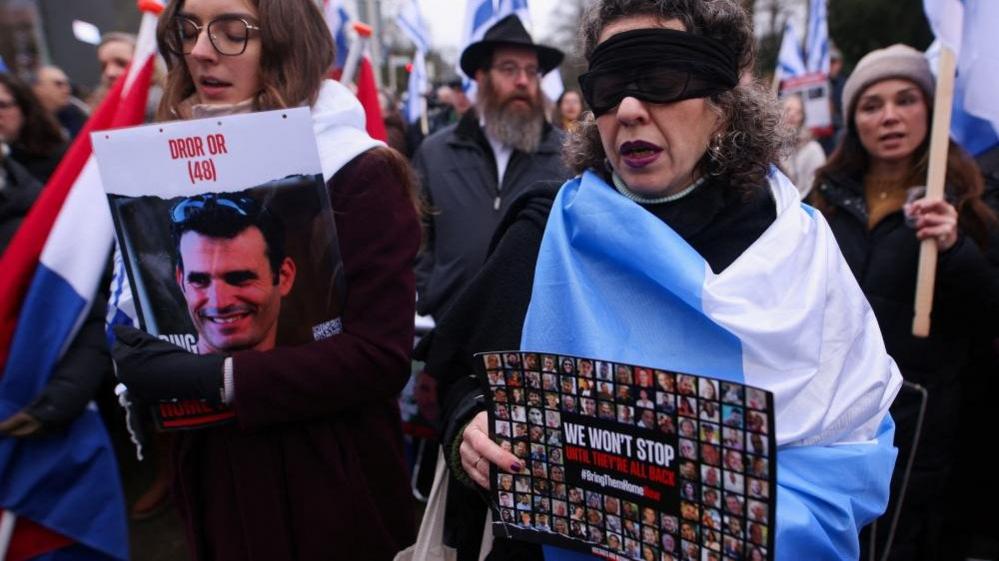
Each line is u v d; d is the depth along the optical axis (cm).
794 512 91
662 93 99
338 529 139
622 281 103
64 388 180
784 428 94
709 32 102
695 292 95
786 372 94
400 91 1598
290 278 127
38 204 174
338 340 131
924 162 201
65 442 188
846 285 103
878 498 100
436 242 283
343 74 235
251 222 124
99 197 176
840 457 95
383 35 1281
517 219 123
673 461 83
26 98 289
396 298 136
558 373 92
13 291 173
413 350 141
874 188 211
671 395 83
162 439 309
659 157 102
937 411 196
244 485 136
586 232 105
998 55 187
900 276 196
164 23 136
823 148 578
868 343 104
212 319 127
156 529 314
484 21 280
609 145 107
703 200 106
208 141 121
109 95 176
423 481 210
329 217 127
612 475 90
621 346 99
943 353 196
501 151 287
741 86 107
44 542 190
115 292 143
